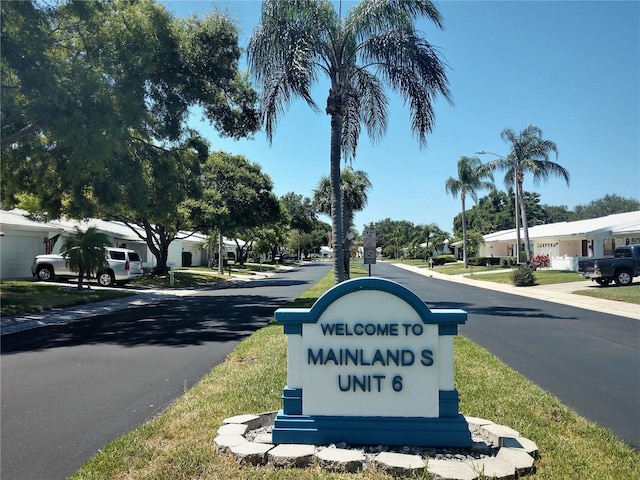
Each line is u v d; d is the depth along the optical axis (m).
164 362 8.78
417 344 4.71
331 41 14.70
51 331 12.55
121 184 17.97
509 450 4.43
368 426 4.63
